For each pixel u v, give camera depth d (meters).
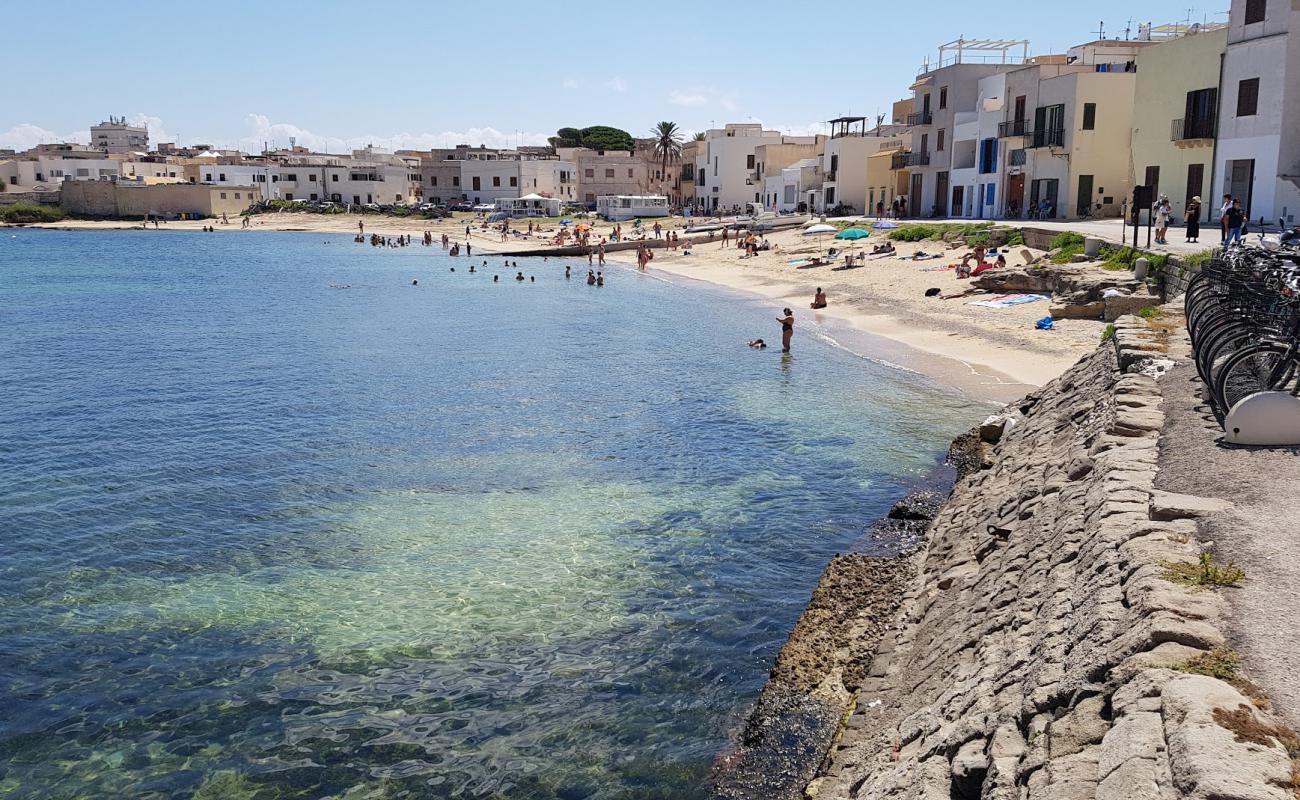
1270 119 40.62
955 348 32.97
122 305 57.69
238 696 11.73
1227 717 5.50
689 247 87.50
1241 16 42.22
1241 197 43.00
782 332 38.88
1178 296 28.41
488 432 24.28
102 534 17.16
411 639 13.04
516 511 18.12
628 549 16.06
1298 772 4.99
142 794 9.98
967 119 74.19
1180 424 12.81
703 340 40.38
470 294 63.31
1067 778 5.70
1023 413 21.31
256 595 14.52
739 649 12.54
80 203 159.00
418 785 9.98
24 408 27.72
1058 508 11.50
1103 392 16.41
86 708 11.52
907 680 10.22
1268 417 11.40
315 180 168.12
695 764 10.09
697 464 20.95
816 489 18.94
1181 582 7.60
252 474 20.81
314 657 12.62
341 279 75.75
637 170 156.62
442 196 165.62
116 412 27.17
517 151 178.38
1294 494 9.60
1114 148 58.38
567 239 105.31
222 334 44.41
